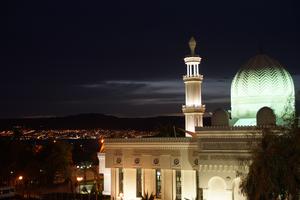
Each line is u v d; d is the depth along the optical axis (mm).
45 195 111000
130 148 92125
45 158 139000
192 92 96312
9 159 138875
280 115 82188
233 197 75625
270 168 53906
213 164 77062
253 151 56812
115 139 94188
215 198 76750
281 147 54719
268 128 59125
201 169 78250
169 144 87188
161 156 88062
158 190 89188
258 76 84688
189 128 95875
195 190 84125
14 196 112438
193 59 97188
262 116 73938
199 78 96312
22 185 136125
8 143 144375
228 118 81125
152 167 89062
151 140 89438
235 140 75250
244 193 58812
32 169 135750
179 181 87062
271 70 84875
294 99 86375
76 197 105000
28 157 140500
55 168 136875
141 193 90125
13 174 138625
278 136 55875
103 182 113188
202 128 78375
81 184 133750
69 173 139750
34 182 136500
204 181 77875
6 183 138875
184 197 84688
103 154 107500
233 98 88062
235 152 75000
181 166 85500
